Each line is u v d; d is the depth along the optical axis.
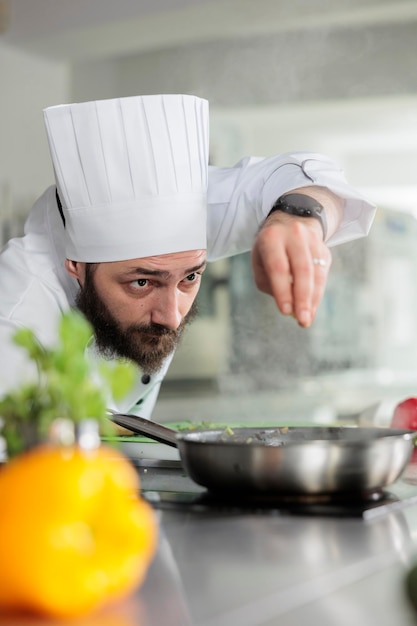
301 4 3.46
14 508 0.59
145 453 1.41
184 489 1.10
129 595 0.66
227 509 0.97
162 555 0.78
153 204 1.60
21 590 0.59
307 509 0.95
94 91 4.32
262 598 0.66
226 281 4.03
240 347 4.05
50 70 4.27
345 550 0.80
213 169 2.04
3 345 1.58
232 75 4.14
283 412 3.92
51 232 1.81
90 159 1.60
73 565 0.59
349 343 4.18
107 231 1.62
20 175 4.15
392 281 4.33
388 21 3.83
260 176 1.91
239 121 4.22
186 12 3.54
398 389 4.27
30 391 0.75
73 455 0.62
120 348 1.70
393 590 0.69
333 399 3.97
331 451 0.95
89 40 3.94
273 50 4.06
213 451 0.97
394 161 4.51
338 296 4.13
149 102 1.58
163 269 1.62
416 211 4.55
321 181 1.68
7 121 4.10
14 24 3.93
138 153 1.59
